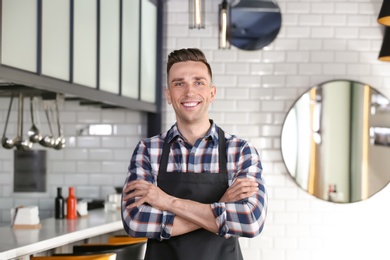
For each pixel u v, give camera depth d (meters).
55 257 4.57
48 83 4.96
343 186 7.68
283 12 7.80
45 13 4.97
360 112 7.70
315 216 7.75
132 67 7.02
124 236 6.01
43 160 7.97
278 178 7.80
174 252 3.02
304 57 7.80
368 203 7.71
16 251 4.34
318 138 7.71
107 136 8.02
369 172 7.67
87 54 5.79
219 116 7.85
